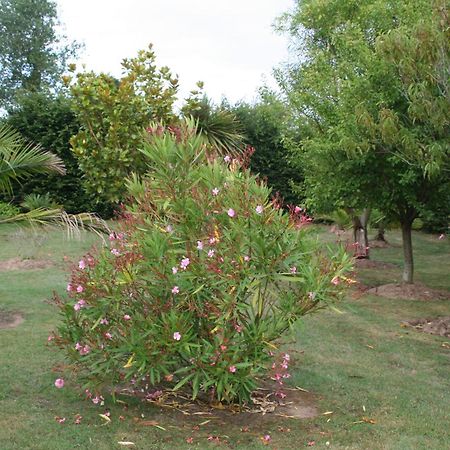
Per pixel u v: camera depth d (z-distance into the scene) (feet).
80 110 32.76
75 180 56.95
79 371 17.52
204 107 35.01
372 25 35.81
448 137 25.81
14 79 112.98
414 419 16.81
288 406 17.49
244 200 15.66
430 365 22.26
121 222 16.87
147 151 16.67
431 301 32.94
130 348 15.39
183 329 15.19
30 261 37.88
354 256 18.38
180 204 15.90
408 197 32.63
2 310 27.02
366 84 30.42
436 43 23.73
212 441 14.78
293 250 15.71
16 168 22.90
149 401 17.16
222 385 15.70
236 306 15.33
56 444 14.15
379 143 28.30
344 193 34.19
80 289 15.78
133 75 33.14
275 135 63.36
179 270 15.40
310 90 38.91
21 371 19.15
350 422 16.44
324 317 28.78
